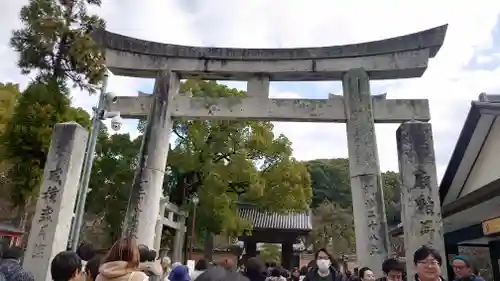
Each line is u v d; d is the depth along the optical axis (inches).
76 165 412.2
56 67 727.7
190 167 850.8
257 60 484.1
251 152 912.3
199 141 853.8
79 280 149.1
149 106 477.4
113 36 492.1
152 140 453.1
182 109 474.3
